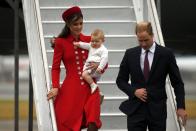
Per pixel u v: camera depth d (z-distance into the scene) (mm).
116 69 12008
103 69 9602
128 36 12570
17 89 17047
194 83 17516
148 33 8938
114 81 11945
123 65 9242
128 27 12859
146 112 9047
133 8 13188
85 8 13133
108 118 11305
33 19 11945
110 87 11781
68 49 9539
